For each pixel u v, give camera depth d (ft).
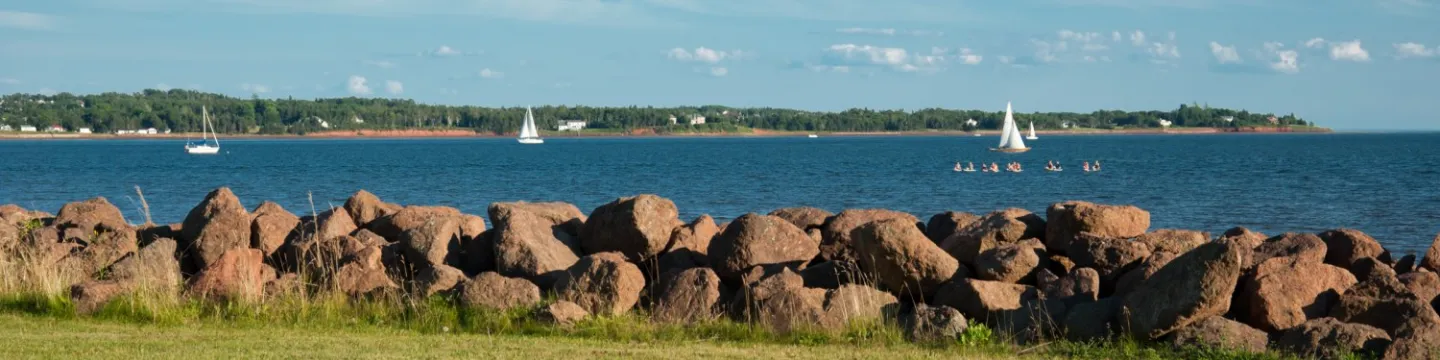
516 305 41.75
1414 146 572.51
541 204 57.26
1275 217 135.33
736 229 47.01
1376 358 34.76
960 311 41.50
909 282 42.93
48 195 197.47
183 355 34.96
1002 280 43.65
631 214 48.73
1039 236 49.52
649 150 547.90
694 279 42.39
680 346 37.52
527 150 559.38
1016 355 36.65
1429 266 47.29
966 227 50.29
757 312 40.68
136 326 40.29
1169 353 36.14
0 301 44.29
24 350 35.42
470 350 36.19
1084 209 47.75
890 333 38.60
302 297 42.80
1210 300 36.55
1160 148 545.44
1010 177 247.70
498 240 47.42
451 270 44.09
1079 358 36.22
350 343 37.32
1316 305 39.27
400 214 55.26
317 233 48.98
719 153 480.23
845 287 40.86
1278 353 35.47
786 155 441.68
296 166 339.77
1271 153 435.53
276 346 36.63
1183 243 45.73
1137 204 158.71
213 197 53.47
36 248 50.57
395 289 43.78
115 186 226.38
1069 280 42.06
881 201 172.96
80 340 37.32
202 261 50.37
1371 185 199.00
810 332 39.01
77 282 46.47
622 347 37.11
